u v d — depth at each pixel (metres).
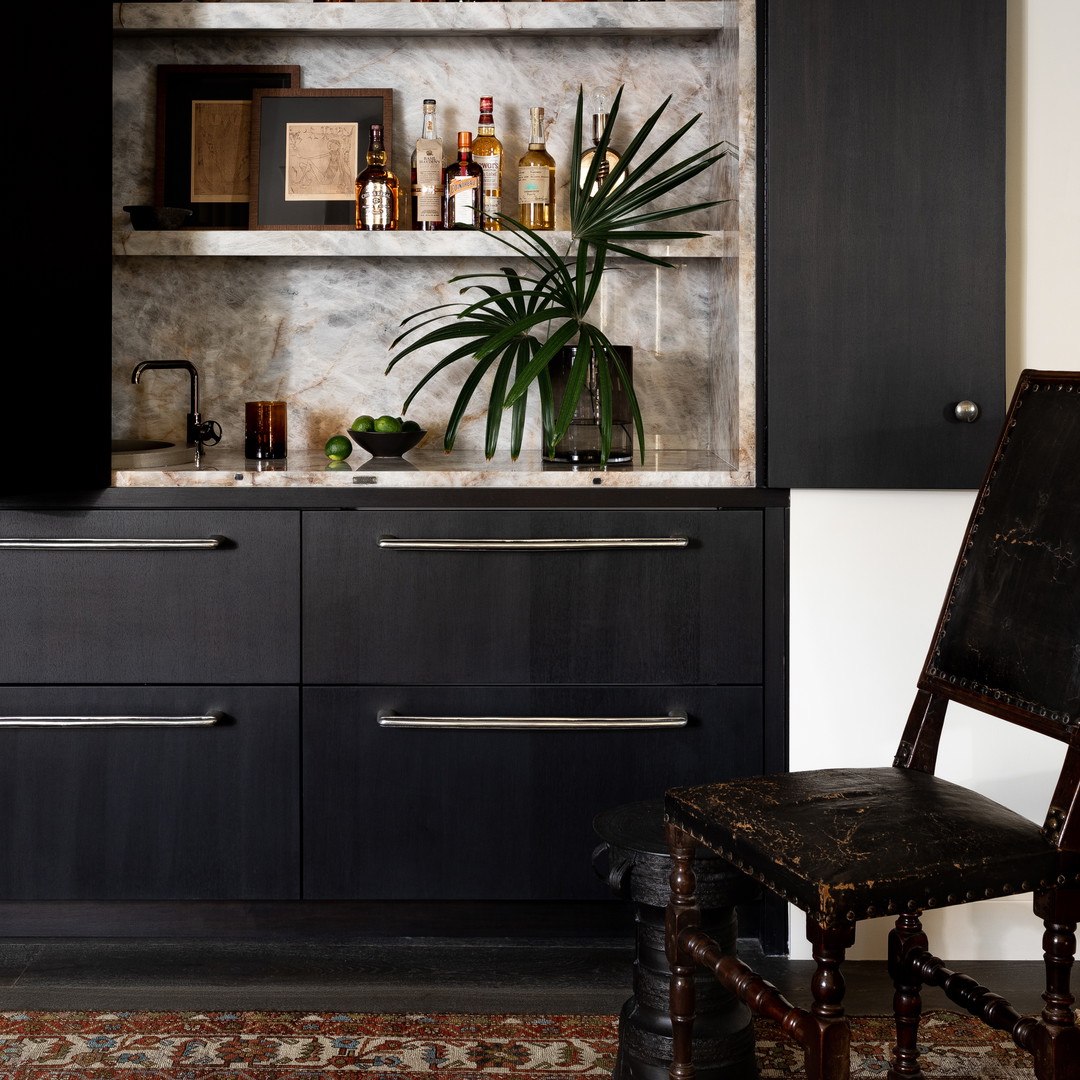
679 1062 1.57
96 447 2.08
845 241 2.03
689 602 2.11
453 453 2.57
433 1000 1.99
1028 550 1.48
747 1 2.08
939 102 2.01
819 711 2.12
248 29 2.29
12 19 1.92
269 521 2.10
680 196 2.57
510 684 2.12
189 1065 1.78
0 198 1.93
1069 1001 1.36
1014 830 1.37
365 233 2.28
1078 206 2.10
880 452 2.06
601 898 2.15
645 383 2.62
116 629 2.11
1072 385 1.50
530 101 2.59
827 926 1.25
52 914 2.19
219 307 2.60
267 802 2.14
